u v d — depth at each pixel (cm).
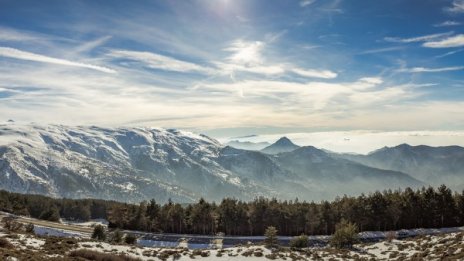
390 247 7531
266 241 9319
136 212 17100
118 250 6369
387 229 15038
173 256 6294
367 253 7225
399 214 14800
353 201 15688
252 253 6719
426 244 6938
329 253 7250
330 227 15488
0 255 4184
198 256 6444
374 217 14850
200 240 14362
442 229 14362
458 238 6619
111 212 17375
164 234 15775
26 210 19875
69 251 5406
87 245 6294
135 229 16825
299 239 9144
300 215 15788
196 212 16600
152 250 6869
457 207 15250
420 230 14188
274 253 6800
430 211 15075
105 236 10600
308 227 15662
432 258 5447
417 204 15138
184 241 14200
